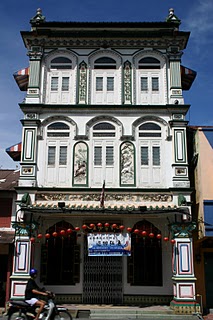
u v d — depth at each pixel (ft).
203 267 67.46
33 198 63.31
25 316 41.47
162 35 70.54
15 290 58.39
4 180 76.33
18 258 59.82
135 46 71.10
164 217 64.64
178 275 58.75
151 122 67.15
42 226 65.26
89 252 60.03
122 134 66.39
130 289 63.36
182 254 59.52
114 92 69.26
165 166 65.21
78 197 63.72
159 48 71.10
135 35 70.69
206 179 63.21
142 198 63.52
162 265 63.98
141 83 69.62
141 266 64.34
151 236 60.03
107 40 71.10
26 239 60.59
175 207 60.59
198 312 56.75
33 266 62.03
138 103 68.44
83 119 67.26
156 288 63.16
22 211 61.05
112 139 66.59
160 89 69.26
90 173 65.16
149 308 59.11
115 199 63.57
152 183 64.64
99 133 66.80
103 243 60.29
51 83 69.67
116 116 67.26
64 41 71.15
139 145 66.28
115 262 64.69
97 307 59.47
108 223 61.72
